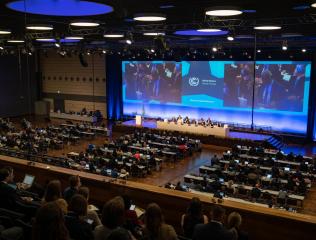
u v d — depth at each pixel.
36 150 21.69
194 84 32.44
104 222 3.86
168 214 7.77
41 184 9.94
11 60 37.91
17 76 38.66
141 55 34.56
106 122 36.41
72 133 28.88
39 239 2.74
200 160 23.56
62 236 2.80
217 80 31.27
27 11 11.04
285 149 26.31
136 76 35.47
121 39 24.25
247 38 22.92
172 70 33.38
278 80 28.69
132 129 31.45
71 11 10.83
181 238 5.20
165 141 25.44
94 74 38.28
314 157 22.44
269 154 22.14
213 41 25.88
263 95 29.44
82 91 39.31
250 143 26.00
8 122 31.75
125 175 16.36
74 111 40.16
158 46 25.34
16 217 5.71
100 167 19.11
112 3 9.75
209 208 7.13
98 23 11.46
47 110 40.81
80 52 30.83
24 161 10.62
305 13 12.99
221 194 13.32
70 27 18.55
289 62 28.06
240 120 30.77
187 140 25.88
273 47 27.16
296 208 14.50
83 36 22.03
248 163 19.95
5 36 21.80
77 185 6.56
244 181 16.89
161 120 32.12
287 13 13.00
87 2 9.35
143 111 35.62
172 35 22.33
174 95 33.66
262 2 10.85
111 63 36.41
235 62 30.20
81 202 4.72
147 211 4.18
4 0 9.30
